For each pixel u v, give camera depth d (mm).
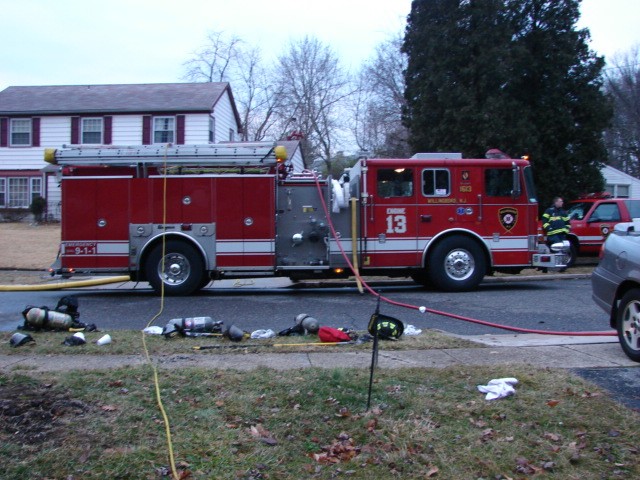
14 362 6023
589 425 4254
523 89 17422
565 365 5859
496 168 11914
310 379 5211
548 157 17188
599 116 17312
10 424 4051
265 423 4293
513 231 11945
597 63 17234
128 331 7664
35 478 3455
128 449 3826
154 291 12219
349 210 11742
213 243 11547
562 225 14289
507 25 17109
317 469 3711
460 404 4625
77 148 11492
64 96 28859
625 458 3814
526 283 13266
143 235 11508
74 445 3811
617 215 15570
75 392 4766
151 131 26797
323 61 40531
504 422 4316
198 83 30172
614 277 6453
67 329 7648
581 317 8961
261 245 11570
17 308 10500
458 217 11859
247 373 5434
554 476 3637
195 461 3752
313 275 12016
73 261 11523
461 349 6566
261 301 10836
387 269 12031
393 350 6527
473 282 11883
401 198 11781
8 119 27891
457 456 3846
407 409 4523
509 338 7379
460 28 17609
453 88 17547
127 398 4684
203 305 10383
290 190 11734
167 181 11500
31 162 27844
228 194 11539
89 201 11539
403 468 3727
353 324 8539
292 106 40562
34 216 27484
